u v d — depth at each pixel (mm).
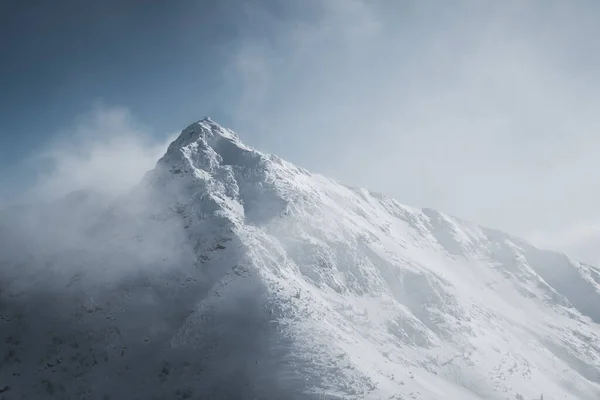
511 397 110062
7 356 100312
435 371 109938
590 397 131875
